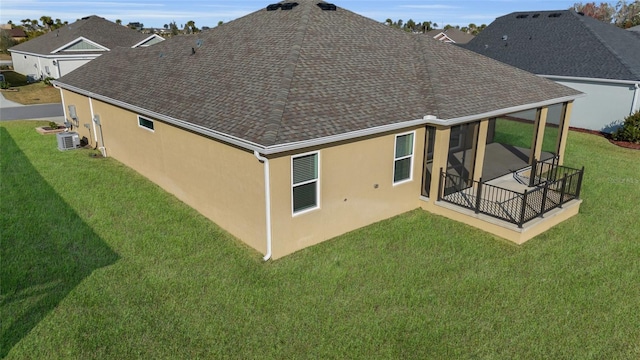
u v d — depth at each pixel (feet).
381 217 36.47
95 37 126.52
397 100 36.32
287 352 21.61
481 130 38.70
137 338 22.26
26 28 304.71
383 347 21.98
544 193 33.99
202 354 21.38
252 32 47.65
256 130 28.22
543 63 77.00
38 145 60.34
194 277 27.71
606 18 233.14
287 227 30.17
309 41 41.22
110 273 27.99
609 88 66.59
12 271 27.96
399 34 50.26
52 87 116.47
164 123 39.45
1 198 40.04
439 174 36.86
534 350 21.80
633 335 22.82
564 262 29.89
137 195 41.45
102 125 54.29
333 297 25.90
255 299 25.58
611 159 54.70
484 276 28.14
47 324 23.07
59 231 33.63
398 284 27.22
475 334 22.89
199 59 46.39
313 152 29.84
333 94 34.22
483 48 91.35
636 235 33.94
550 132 67.00
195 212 37.76
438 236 33.53
